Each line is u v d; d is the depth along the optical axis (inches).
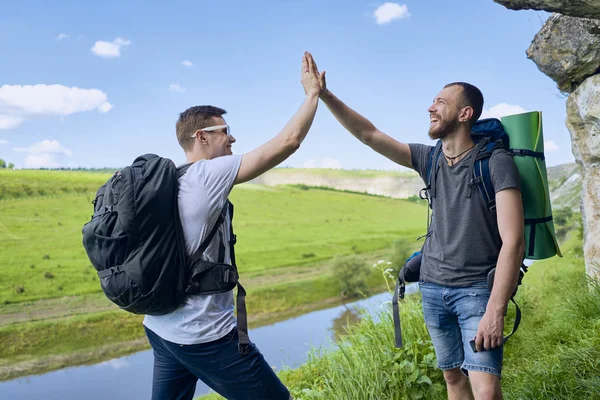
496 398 75.1
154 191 69.1
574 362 110.9
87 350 1585.9
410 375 130.0
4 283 2084.2
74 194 3339.1
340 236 3501.5
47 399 1174.3
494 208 77.8
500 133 82.0
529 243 84.3
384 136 93.8
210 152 83.0
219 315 74.3
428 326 89.9
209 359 74.4
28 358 1503.4
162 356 83.1
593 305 143.5
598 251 159.2
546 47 146.6
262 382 75.1
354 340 166.6
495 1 110.9
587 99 141.6
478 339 73.7
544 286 242.8
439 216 84.7
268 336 1520.7
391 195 5418.3
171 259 70.0
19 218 2822.3
